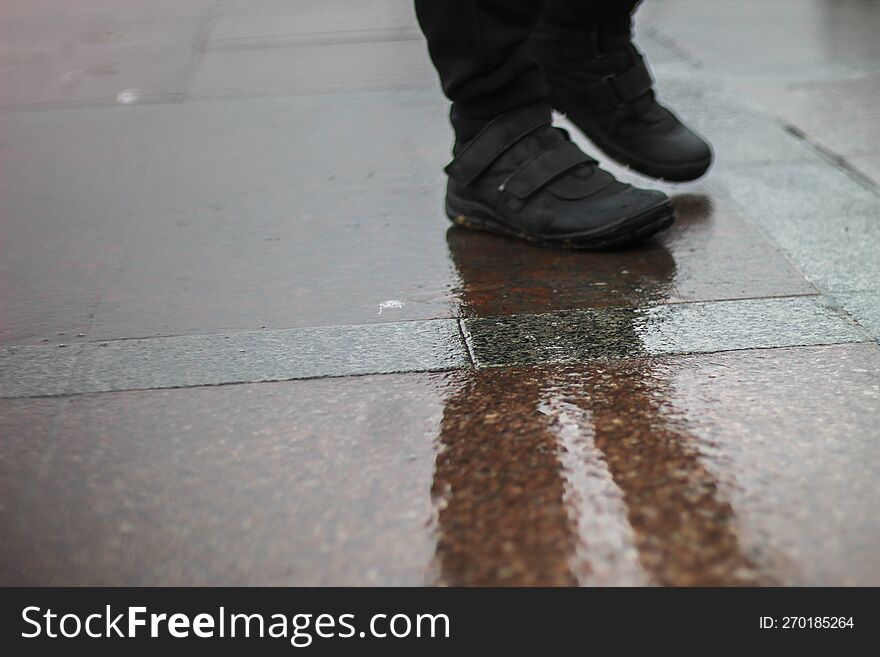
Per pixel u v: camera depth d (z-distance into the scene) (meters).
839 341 2.04
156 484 1.66
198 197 3.02
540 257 2.54
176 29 5.21
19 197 3.06
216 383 1.97
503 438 1.74
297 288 2.40
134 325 2.23
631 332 2.12
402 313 2.25
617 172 3.12
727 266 2.43
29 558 1.50
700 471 1.62
